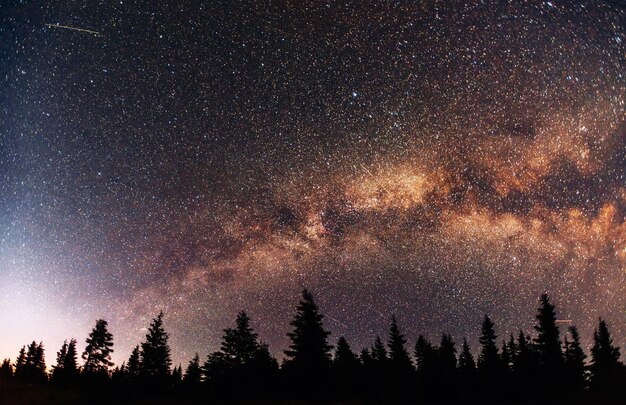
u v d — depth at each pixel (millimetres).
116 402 47031
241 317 48156
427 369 49062
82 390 53000
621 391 46562
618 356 48875
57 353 62094
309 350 42375
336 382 47594
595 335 50062
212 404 41562
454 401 45344
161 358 54656
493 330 51656
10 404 46000
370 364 52344
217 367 47188
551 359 46688
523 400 45250
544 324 47812
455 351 54281
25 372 66562
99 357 61562
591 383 48500
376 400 44844
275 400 41188
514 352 51312
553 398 45406
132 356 56656
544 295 49094
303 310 43562
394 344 52406
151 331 55688
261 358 46656
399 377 49344
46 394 50500
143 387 51906
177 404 42469
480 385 48000
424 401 45156
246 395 43750
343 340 51969
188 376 55188
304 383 41969
